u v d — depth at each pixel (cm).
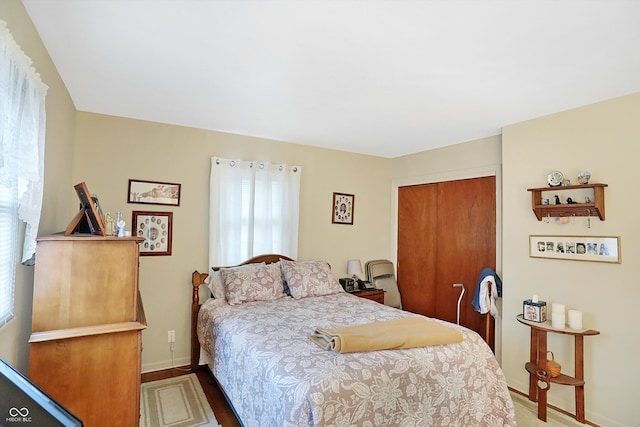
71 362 167
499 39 174
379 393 171
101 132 306
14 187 138
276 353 190
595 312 256
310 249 417
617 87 233
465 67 206
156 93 256
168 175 334
